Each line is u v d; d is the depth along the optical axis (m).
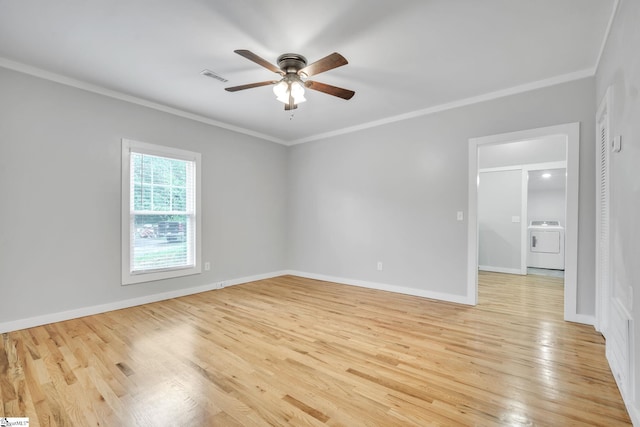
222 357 2.26
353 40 2.39
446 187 3.79
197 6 2.00
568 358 2.25
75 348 2.40
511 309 3.45
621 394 1.77
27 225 2.86
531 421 1.56
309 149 5.29
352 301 3.77
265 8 2.02
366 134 4.54
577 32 2.27
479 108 3.53
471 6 1.99
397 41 2.41
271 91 3.38
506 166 5.85
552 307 3.53
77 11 2.05
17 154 2.80
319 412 1.63
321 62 2.16
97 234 3.29
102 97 3.32
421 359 2.24
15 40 2.40
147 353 2.32
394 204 4.26
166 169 3.91
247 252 4.91
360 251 4.62
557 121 3.04
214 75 3.00
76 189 3.15
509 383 1.91
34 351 2.34
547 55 2.62
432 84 3.21
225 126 4.55
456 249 3.72
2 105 2.72
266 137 5.21
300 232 5.43
